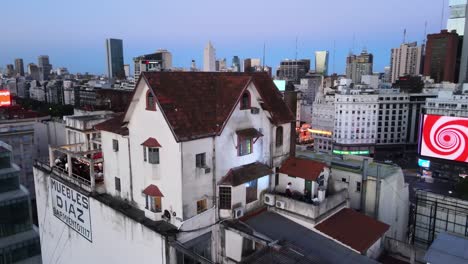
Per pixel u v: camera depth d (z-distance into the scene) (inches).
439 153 3233.3
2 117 3540.8
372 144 5531.5
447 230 1524.4
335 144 5575.8
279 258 910.4
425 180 4190.5
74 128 1889.8
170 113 1000.2
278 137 1332.4
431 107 4891.7
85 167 1568.7
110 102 5634.8
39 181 1638.8
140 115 1096.2
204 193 1072.2
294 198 1235.2
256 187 1228.5
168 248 977.5
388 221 1555.1
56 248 1566.2
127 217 1113.4
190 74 1142.3
